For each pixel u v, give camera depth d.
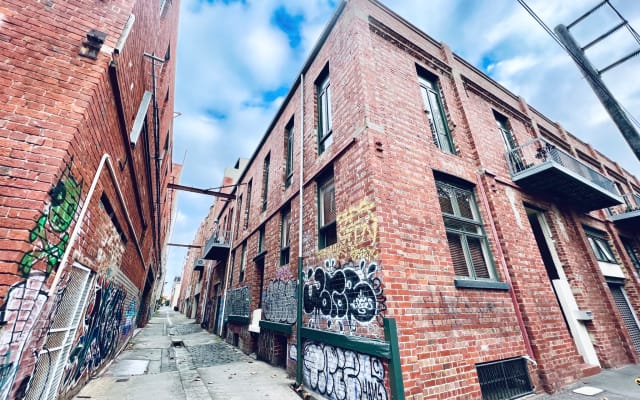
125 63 3.38
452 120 6.39
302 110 7.62
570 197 7.39
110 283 5.16
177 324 20.22
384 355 3.33
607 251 8.63
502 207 5.80
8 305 1.97
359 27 5.77
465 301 4.27
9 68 2.40
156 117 5.50
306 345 5.20
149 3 4.20
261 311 7.83
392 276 3.71
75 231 2.74
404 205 4.39
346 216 4.74
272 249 7.84
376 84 5.30
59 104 2.46
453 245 4.89
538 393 4.25
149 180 6.84
